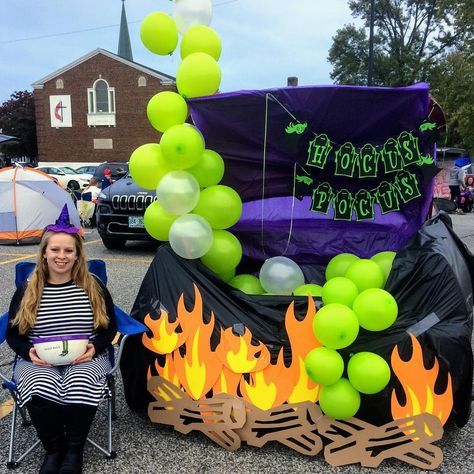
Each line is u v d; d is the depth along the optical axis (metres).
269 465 2.52
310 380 2.54
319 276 3.46
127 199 8.02
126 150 34.66
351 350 2.51
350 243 3.40
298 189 3.28
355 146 3.10
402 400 2.47
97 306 2.61
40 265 2.58
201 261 3.02
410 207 3.25
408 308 2.57
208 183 3.01
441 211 3.21
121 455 2.60
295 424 2.56
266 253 3.52
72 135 35.09
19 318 2.51
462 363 2.46
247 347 2.60
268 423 2.59
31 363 2.53
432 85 26.55
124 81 33.84
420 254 2.65
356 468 2.50
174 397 2.72
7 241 9.20
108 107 34.44
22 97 43.94
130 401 2.92
